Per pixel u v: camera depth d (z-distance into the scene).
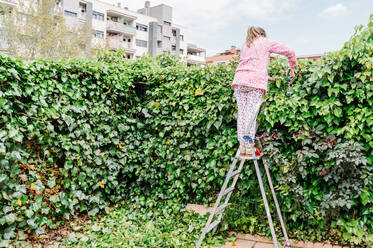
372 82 2.70
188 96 3.86
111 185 4.06
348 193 2.78
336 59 2.87
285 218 3.14
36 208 3.08
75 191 3.57
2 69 2.72
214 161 3.66
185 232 3.28
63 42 24.41
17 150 2.97
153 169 4.22
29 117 3.09
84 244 3.09
